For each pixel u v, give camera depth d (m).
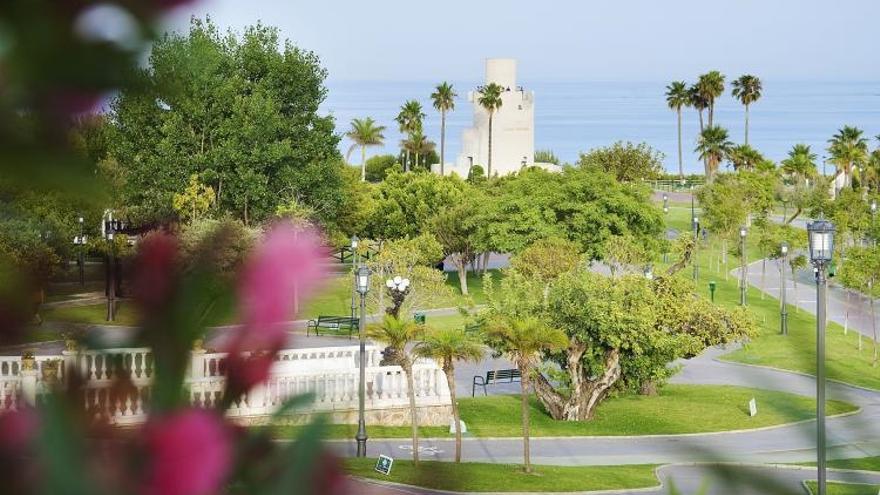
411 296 71.81
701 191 121.00
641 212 95.00
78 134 1.55
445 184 108.88
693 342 52.72
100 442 1.54
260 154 79.62
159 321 1.66
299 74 85.88
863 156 165.62
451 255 98.44
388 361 47.94
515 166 186.62
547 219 94.56
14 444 1.51
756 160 173.12
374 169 189.38
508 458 44.19
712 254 126.94
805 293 103.31
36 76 1.49
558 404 51.75
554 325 50.47
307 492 1.63
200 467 1.55
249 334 1.68
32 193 1.56
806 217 153.25
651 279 54.78
